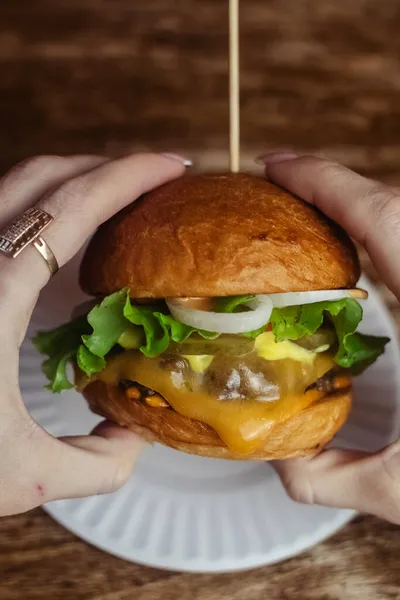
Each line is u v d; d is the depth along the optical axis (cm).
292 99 52
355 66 52
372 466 35
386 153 50
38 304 43
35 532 38
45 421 41
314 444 36
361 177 35
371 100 52
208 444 35
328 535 38
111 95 52
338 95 52
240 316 33
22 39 52
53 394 42
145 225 34
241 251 33
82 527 38
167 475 40
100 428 38
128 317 33
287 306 35
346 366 36
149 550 37
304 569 38
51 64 52
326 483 36
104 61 52
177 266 33
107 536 38
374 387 42
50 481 33
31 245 32
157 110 51
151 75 52
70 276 44
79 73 52
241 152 50
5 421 32
